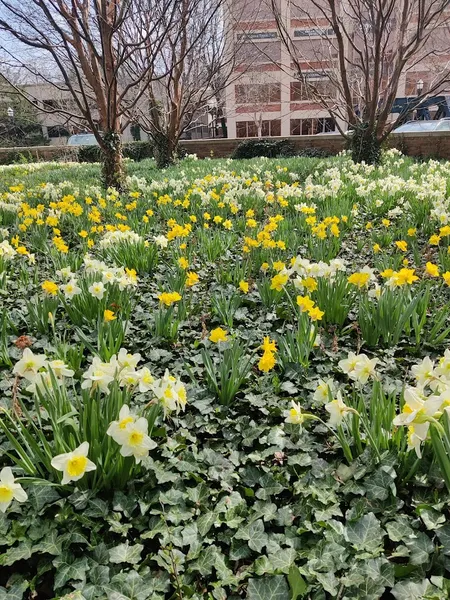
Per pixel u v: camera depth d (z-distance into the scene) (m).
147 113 18.55
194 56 16.20
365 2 11.26
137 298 3.92
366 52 12.23
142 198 8.56
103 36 9.75
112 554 1.58
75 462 1.59
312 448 2.08
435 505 1.64
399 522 1.63
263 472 1.95
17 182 12.52
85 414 1.79
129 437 1.65
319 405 2.39
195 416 2.34
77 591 1.44
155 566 1.60
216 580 1.56
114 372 1.92
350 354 2.08
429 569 1.47
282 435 2.17
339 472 1.90
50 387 2.00
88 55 11.30
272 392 2.54
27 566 1.61
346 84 12.47
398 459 1.84
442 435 1.53
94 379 1.81
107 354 2.67
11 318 3.45
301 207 5.95
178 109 16.59
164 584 1.49
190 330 3.35
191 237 5.36
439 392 1.78
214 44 15.73
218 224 6.39
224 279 4.24
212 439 2.20
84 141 28.94
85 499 1.76
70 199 6.88
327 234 5.32
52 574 1.60
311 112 34.44
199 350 3.04
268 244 4.35
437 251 4.81
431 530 1.62
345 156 15.54
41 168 19.14
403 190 7.27
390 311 2.94
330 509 1.73
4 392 2.53
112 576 1.53
